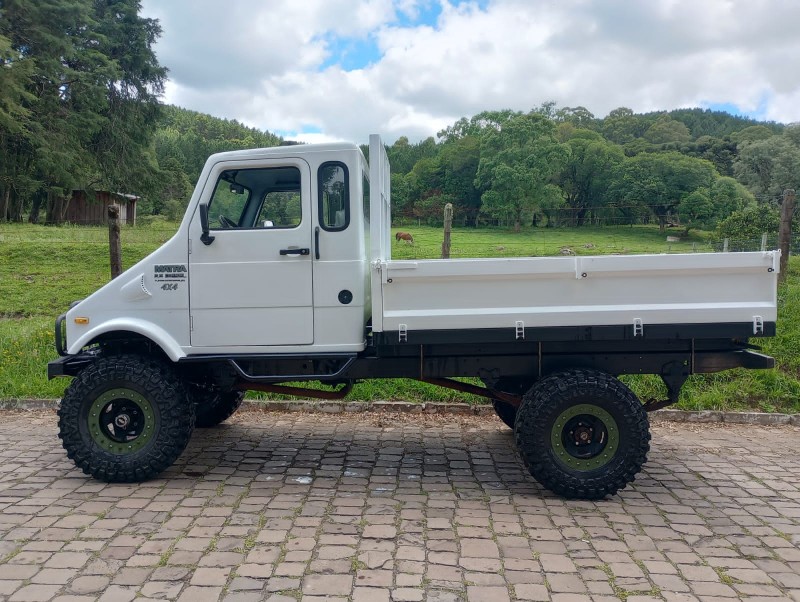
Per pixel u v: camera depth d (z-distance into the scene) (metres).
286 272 4.48
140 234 19.48
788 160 47.56
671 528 3.82
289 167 4.49
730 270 4.22
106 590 3.00
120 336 4.68
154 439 4.43
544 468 4.21
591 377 4.22
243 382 5.01
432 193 38.84
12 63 27.78
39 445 5.43
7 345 7.75
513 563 3.32
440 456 5.26
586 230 26.44
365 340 4.58
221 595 2.96
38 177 34.41
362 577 3.14
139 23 39.75
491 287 4.28
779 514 4.07
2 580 3.08
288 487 4.46
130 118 39.84
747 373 7.01
